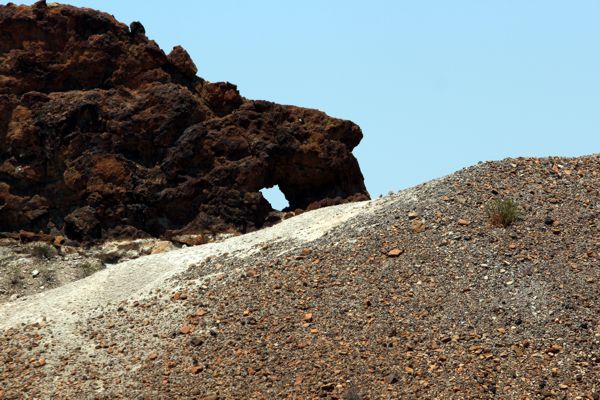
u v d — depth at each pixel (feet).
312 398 229.66
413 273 266.36
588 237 268.62
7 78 445.37
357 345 244.42
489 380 226.58
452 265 266.16
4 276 382.63
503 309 246.88
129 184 433.07
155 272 312.50
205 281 290.35
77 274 389.19
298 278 276.41
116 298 298.35
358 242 286.87
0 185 431.02
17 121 436.76
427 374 230.89
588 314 241.35
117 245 419.54
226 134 449.06
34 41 453.99
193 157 443.32
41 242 415.23
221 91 465.06
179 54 469.98
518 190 293.64
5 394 249.75
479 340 238.48
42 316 292.40
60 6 461.78
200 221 432.66
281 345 249.75
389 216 297.53
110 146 437.99
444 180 310.24
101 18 460.55
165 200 435.12
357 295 262.88
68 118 435.12
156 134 442.91
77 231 422.41
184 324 267.39
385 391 228.22
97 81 456.86
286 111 465.06
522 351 233.14
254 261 297.33
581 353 230.48
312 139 461.37
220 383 240.53
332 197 463.01
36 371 259.19
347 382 232.94
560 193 289.53
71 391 247.91
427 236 280.10
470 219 282.77
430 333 243.60
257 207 439.22
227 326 261.85
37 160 434.71
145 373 250.37
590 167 304.09
